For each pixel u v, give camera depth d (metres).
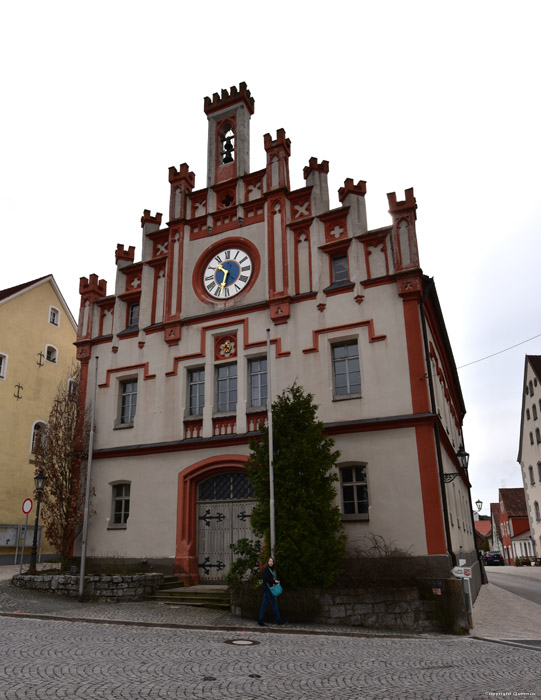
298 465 15.06
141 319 21.69
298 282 19.52
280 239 20.08
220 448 18.69
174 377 20.38
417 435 16.25
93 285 23.17
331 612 13.73
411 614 13.68
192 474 18.92
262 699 7.04
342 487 16.83
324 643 11.43
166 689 7.34
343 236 19.30
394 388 16.98
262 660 9.46
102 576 16.23
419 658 10.06
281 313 19.08
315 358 18.31
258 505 15.33
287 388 18.09
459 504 23.81
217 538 18.47
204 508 18.92
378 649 10.94
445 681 8.28
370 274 18.42
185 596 16.14
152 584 16.88
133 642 10.69
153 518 19.06
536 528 59.47
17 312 32.72
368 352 17.62
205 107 24.67
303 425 15.72
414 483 15.91
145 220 22.97
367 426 16.77
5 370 31.25
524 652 10.84
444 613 13.66
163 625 12.94
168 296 21.47
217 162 23.67
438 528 15.33
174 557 18.36
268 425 15.60
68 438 20.81
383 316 17.77
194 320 20.62
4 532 29.30
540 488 57.38
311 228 19.78
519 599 22.23
